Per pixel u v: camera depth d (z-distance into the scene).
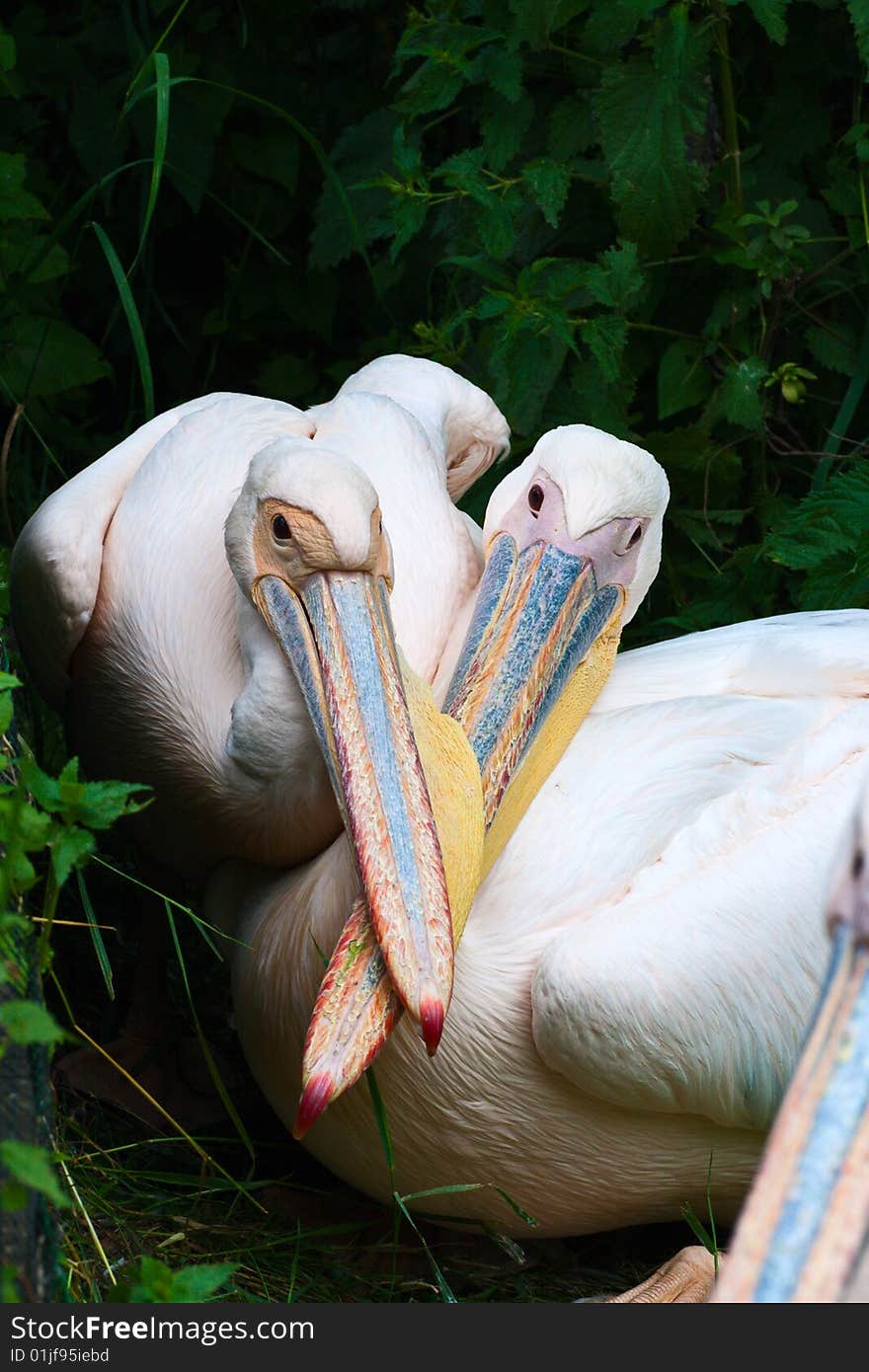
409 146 7.65
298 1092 5.17
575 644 5.40
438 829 4.61
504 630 5.30
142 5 7.97
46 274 7.28
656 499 5.67
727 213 7.48
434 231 7.79
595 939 4.77
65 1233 4.63
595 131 7.48
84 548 5.62
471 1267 5.41
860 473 7.18
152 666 5.56
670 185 7.20
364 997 4.30
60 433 7.71
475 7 7.49
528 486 5.62
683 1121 5.04
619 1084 4.79
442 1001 4.14
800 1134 2.36
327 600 4.92
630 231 7.28
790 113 7.88
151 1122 5.86
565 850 5.14
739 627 6.08
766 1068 4.88
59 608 5.61
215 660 5.50
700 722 5.46
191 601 5.56
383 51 8.93
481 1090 4.97
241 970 5.34
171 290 8.83
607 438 5.64
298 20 8.67
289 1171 5.80
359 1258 5.38
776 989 4.86
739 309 7.66
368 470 5.95
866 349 7.85
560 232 7.75
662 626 7.72
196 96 8.05
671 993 4.72
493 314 7.16
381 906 4.25
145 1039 6.10
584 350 7.64
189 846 5.80
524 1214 5.22
